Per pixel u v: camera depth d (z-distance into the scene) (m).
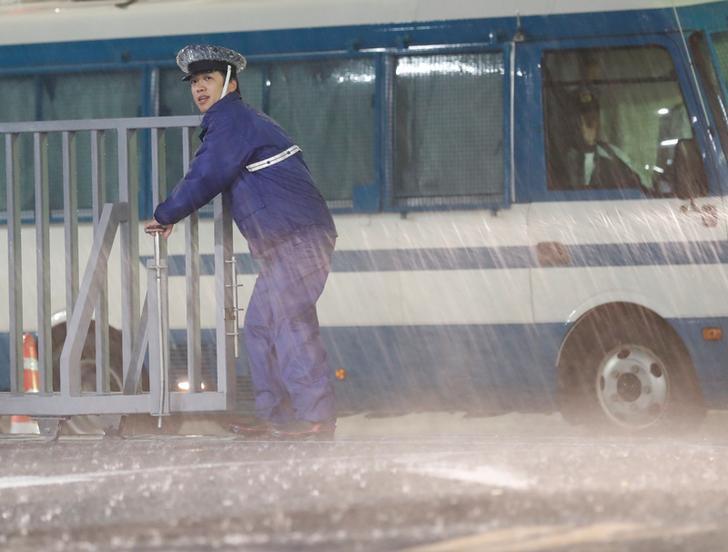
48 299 18.05
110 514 10.34
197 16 26.73
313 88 26.17
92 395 17.23
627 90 25.25
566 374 25.00
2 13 27.67
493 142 25.48
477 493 10.84
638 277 24.67
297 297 17.42
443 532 9.26
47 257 18.00
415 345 25.48
